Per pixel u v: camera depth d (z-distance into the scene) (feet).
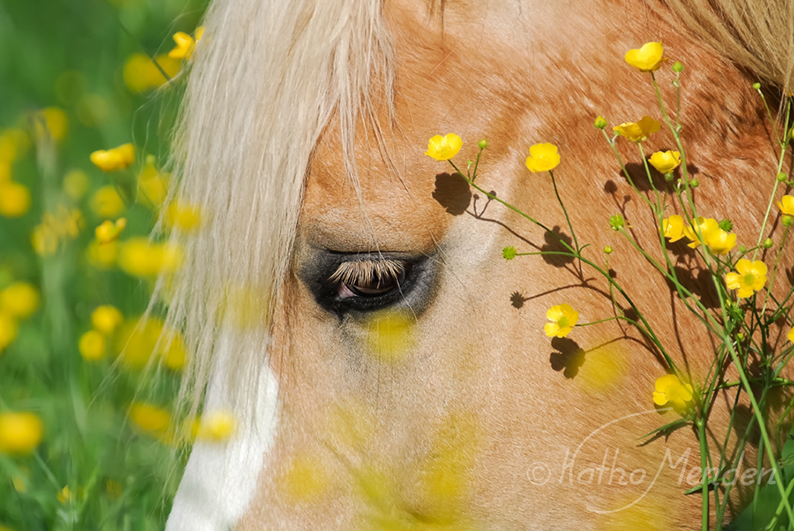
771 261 8.29
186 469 8.34
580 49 8.18
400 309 8.18
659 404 8.18
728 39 8.20
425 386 8.19
